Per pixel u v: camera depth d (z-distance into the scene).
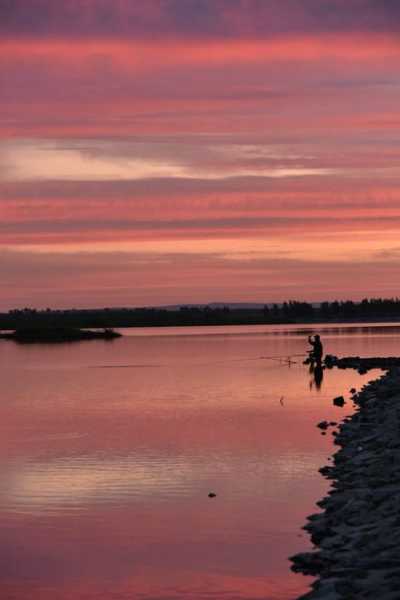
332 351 113.25
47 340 168.88
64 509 25.34
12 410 49.12
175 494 26.88
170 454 33.47
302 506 25.08
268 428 40.38
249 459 32.25
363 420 40.50
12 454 33.97
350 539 20.09
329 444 35.41
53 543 22.19
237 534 22.55
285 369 81.31
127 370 81.81
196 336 185.88
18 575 19.94
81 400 54.41
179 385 64.50
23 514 24.86
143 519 24.14
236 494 26.70
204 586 19.00
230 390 60.19
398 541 18.62
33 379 71.94
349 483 26.73
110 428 41.00
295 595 18.20
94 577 19.70
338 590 16.47
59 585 19.27
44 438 38.03
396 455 28.31
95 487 27.97
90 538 22.53
